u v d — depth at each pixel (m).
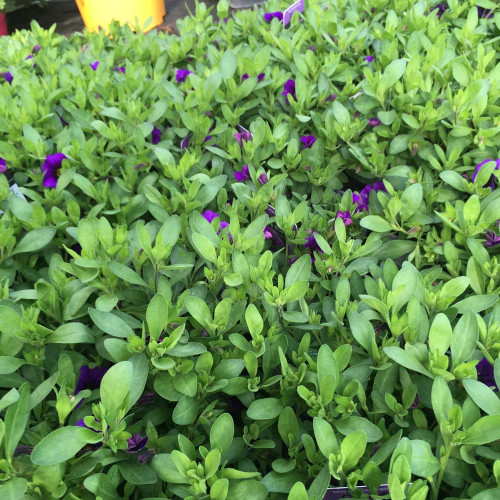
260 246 0.36
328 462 0.24
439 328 0.27
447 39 0.58
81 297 0.33
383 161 0.44
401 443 0.23
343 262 0.36
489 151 0.43
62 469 0.25
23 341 0.30
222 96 0.52
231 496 0.24
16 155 0.48
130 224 0.42
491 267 0.33
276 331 0.32
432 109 0.43
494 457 0.24
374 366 0.30
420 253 0.40
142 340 0.28
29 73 0.65
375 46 0.60
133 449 0.26
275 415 0.28
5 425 0.24
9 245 0.37
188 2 1.91
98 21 1.72
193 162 0.43
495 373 0.26
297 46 0.60
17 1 1.98
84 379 0.32
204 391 0.29
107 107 0.51
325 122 0.48
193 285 0.35
